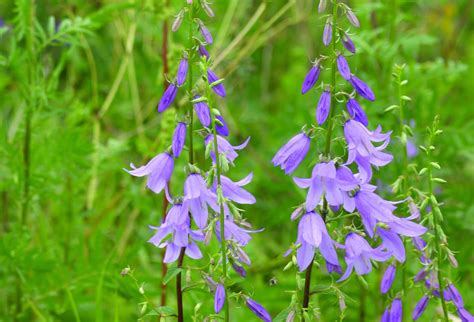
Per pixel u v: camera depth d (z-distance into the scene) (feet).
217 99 3.96
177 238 2.30
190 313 3.10
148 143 3.93
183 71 2.28
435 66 3.65
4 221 3.57
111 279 3.17
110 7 3.36
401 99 2.56
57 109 3.25
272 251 3.77
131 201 3.75
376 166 2.32
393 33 3.74
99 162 3.52
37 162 3.22
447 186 3.61
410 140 3.45
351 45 2.28
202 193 2.28
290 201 3.69
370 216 2.29
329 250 2.27
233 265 2.32
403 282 2.56
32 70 3.18
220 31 3.96
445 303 2.45
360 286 3.14
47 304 3.25
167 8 3.42
